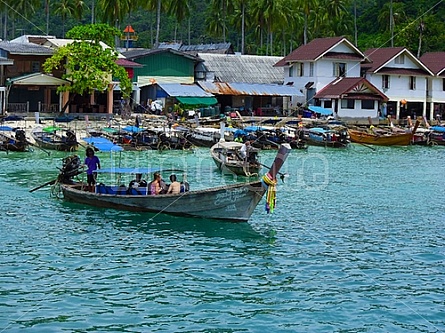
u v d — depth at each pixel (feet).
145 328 104.88
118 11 513.45
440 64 490.49
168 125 342.44
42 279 124.88
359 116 449.89
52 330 103.65
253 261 138.31
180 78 457.68
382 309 114.32
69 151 293.64
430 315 112.37
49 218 169.89
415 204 199.93
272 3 555.28
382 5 652.89
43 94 395.34
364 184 234.99
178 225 165.07
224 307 113.70
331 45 458.50
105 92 405.18
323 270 133.80
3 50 389.80
